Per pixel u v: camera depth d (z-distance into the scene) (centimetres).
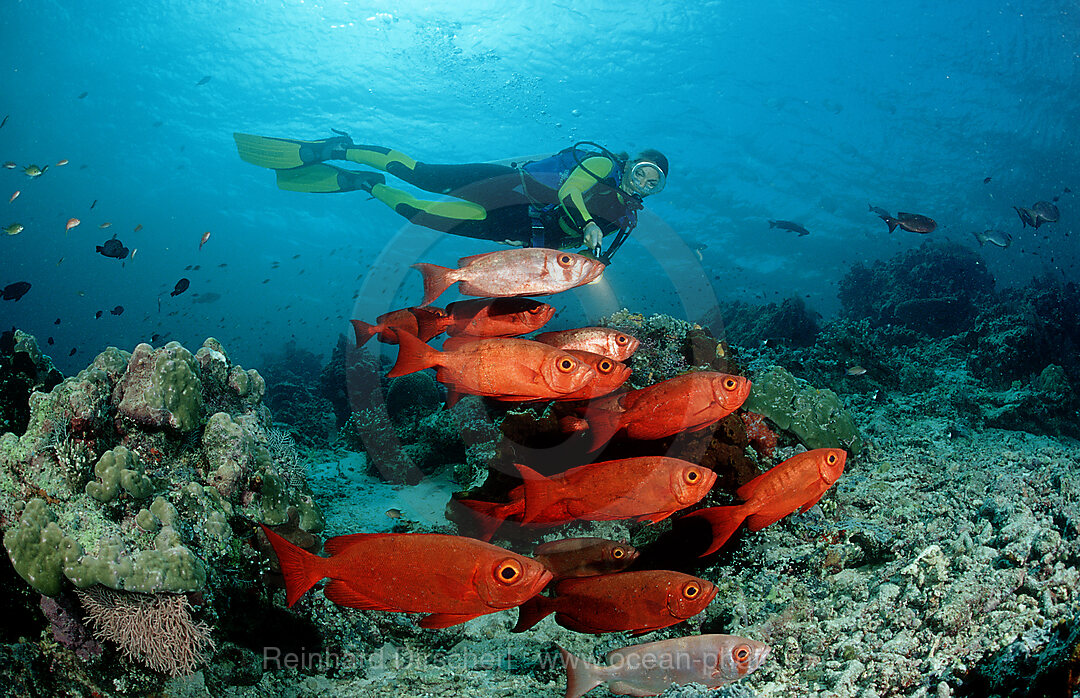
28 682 240
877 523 412
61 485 267
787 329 1316
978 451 609
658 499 238
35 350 488
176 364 310
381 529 506
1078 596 287
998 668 239
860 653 276
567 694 220
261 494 328
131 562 240
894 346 1216
